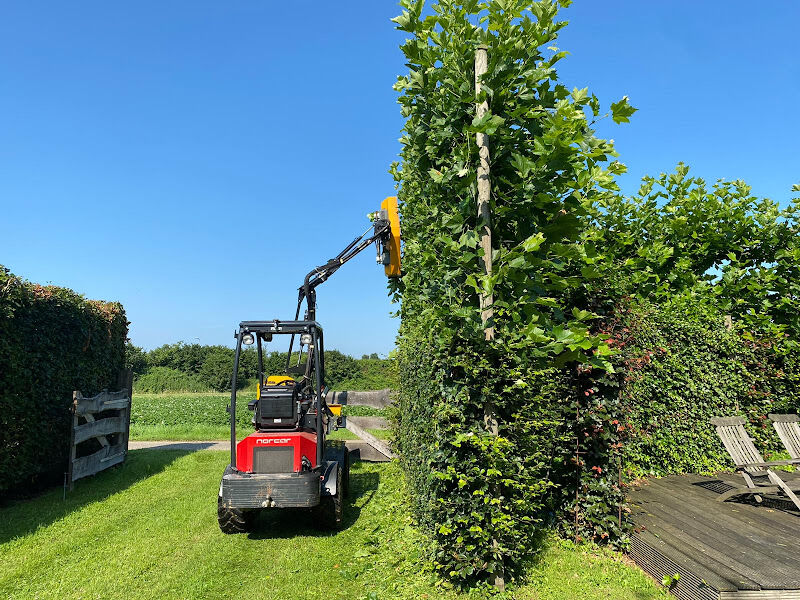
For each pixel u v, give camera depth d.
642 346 7.32
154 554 5.41
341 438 13.74
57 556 5.36
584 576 4.44
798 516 5.45
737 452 6.39
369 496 7.83
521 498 4.49
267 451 6.08
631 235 9.31
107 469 9.77
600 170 4.36
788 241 8.95
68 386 8.73
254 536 6.07
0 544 5.68
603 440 5.18
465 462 4.30
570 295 5.50
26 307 7.60
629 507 5.39
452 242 4.51
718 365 8.20
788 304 8.87
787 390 8.80
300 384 7.21
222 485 5.95
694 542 4.58
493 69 4.41
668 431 7.53
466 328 4.41
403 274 7.71
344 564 5.14
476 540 4.33
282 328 6.54
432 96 4.78
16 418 7.42
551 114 4.43
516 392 4.53
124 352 10.85
